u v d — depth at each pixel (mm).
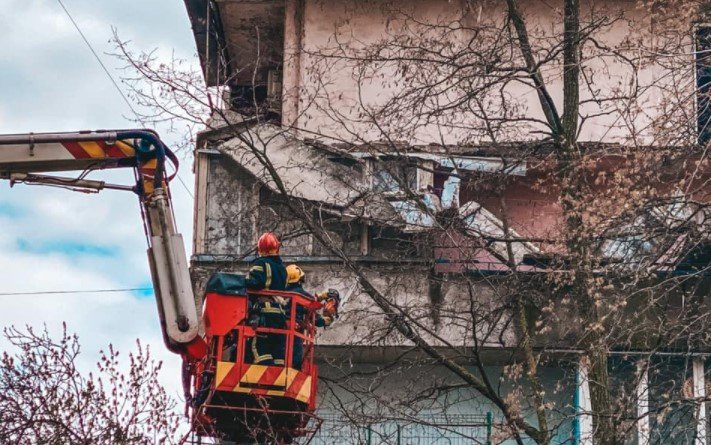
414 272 22562
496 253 20109
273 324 17422
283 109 25938
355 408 19984
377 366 22969
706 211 19375
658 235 18859
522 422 18578
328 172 23297
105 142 17141
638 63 19656
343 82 25984
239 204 23750
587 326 19062
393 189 22812
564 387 20875
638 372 18594
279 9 27172
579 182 20000
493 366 22875
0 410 21531
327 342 22344
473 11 24516
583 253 19031
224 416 18422
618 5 26531
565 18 21172
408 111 22547
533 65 20703
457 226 20281
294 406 17781
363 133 25156
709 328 18734
